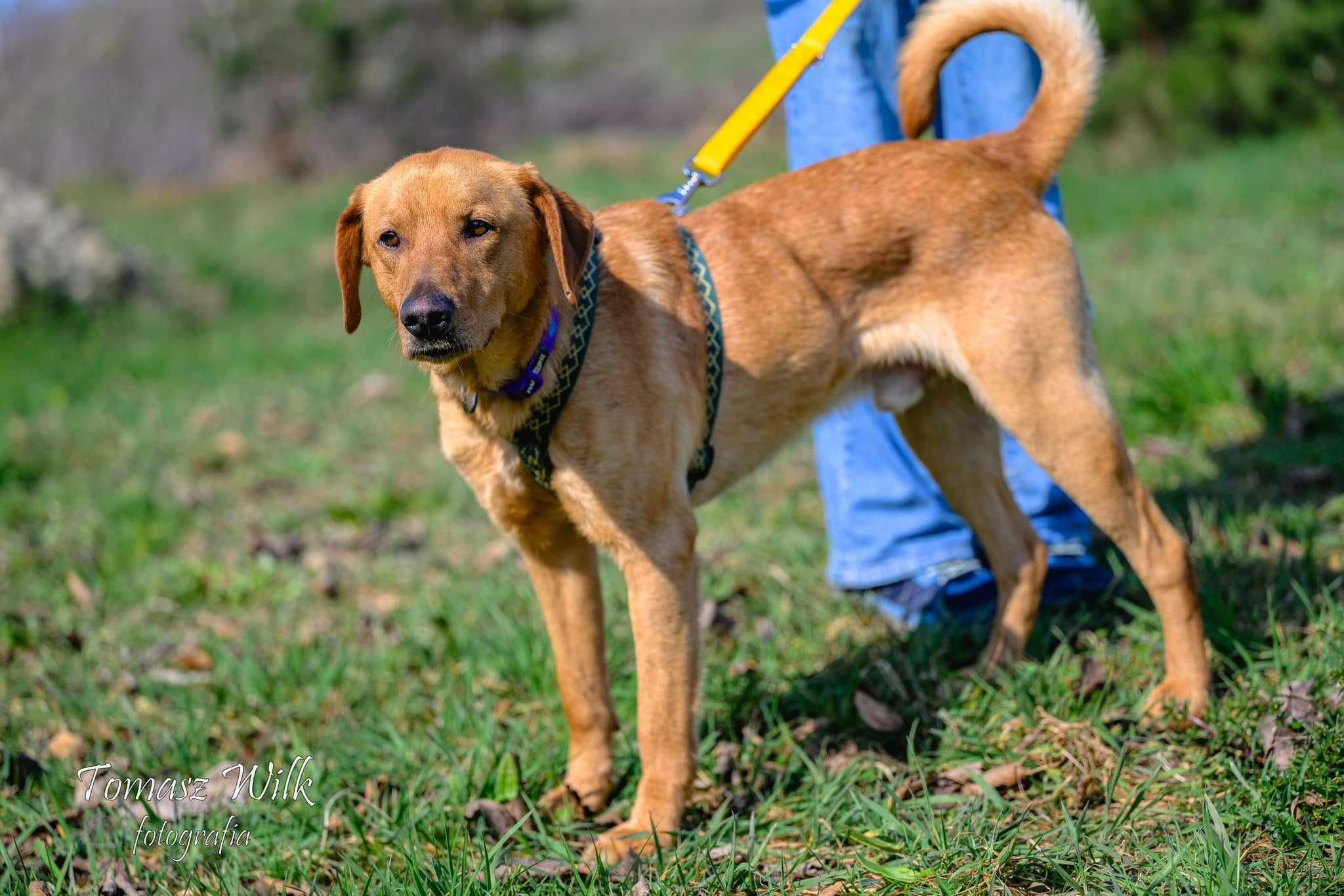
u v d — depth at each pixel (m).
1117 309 7.66
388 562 5.45
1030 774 3.23
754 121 3.62
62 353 10.75
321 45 23.31
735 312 3.46
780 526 5.33
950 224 3.58
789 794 3.38
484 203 2.97
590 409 3.13
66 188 23.41
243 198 21.41
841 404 3.79
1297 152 13.31
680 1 39.09
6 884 3.05
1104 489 3.53
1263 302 7.16
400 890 2.85
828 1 4.12
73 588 5.27
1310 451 4.94
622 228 3.41
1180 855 2.66
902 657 3.93
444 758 3.62
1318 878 2.56
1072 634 3.94
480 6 24.52
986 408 3.61
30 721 4.11
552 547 3.44
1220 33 15.28
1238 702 3.32
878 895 2.74
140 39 24.41
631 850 3.11
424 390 8.77
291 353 10.34
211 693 4.21
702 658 3.29
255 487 6.75
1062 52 3.72
